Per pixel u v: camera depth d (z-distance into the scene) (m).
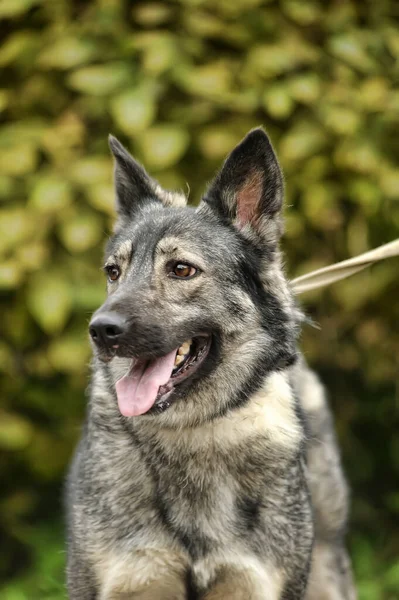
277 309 6.69
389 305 10.16
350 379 10.98
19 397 9.92
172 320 6.25
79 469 6.66
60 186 9.13
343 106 9.60
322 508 7.98
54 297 9.15
